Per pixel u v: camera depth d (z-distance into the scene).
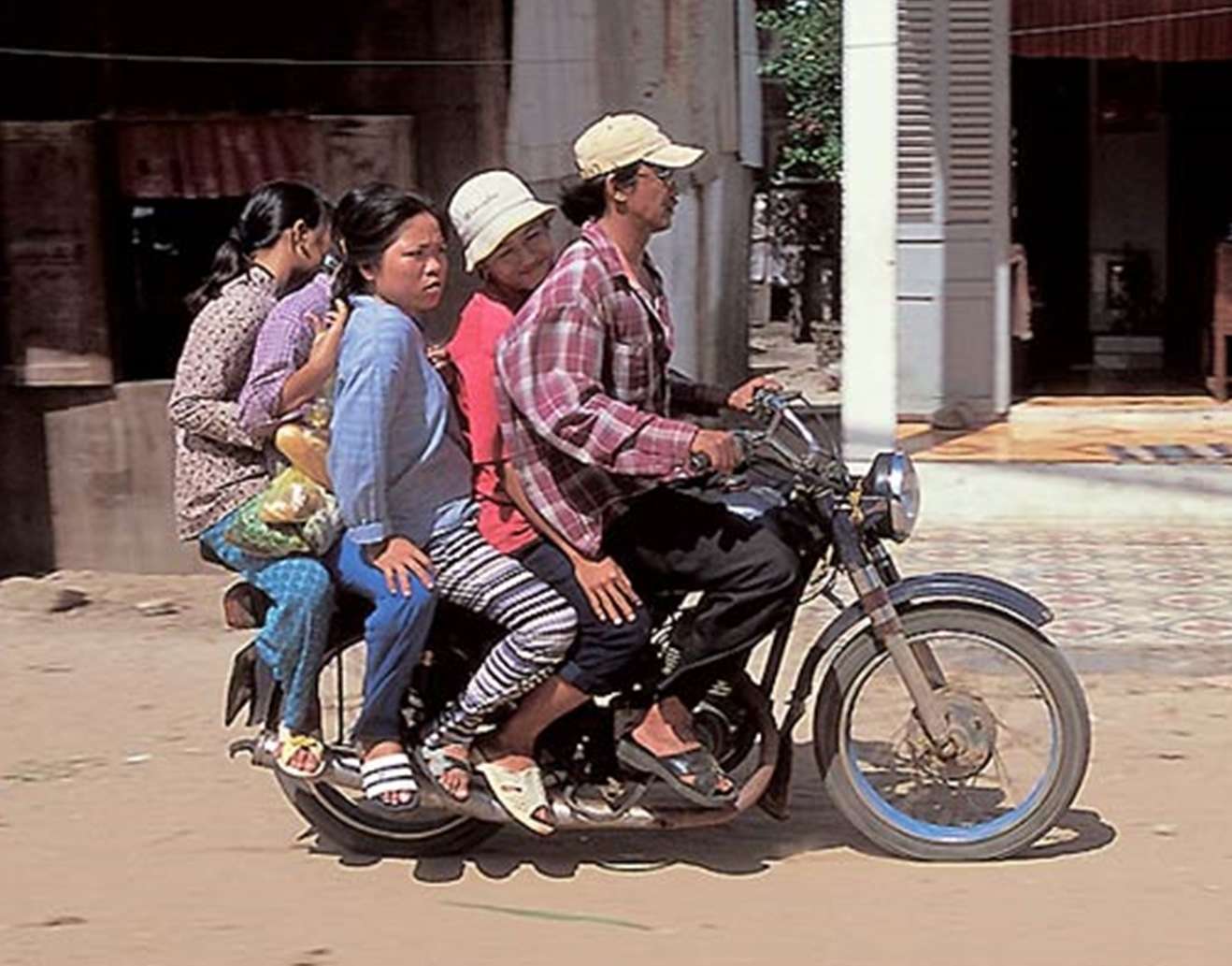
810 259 27.70
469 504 6.99
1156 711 9.42
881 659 7.20
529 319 6.77
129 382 12.74
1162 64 19.89
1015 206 20.19
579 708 7.05
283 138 12.45
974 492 14.17
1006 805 7.37
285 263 7.61
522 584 6.82
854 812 7.30
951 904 6.83
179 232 13.10
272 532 6.95
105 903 7.00
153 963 6.42
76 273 12.45
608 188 6.86
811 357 26.50
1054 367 20.23
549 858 7.45
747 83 23.86
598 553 6.83
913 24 16.59
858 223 13.38
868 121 13.27
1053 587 12.05
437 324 12.45
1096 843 7.46
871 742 7.38
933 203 16.78
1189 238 20.14
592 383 6.74
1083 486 14.06
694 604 7.11
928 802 7.38
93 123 12.38
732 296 22.08
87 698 9.90
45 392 12.66
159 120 12.47
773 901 6.91
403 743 7.07
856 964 6.30
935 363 16.89
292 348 7.04
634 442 6.66
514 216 6.99
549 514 6.82
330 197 12.40
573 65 13.92
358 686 9.29
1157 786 8.21
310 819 7.47
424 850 7.46
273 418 7.02
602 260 6.80
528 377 6.73
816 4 26.77
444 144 12.44
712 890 7.04
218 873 7.31
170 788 8.38
